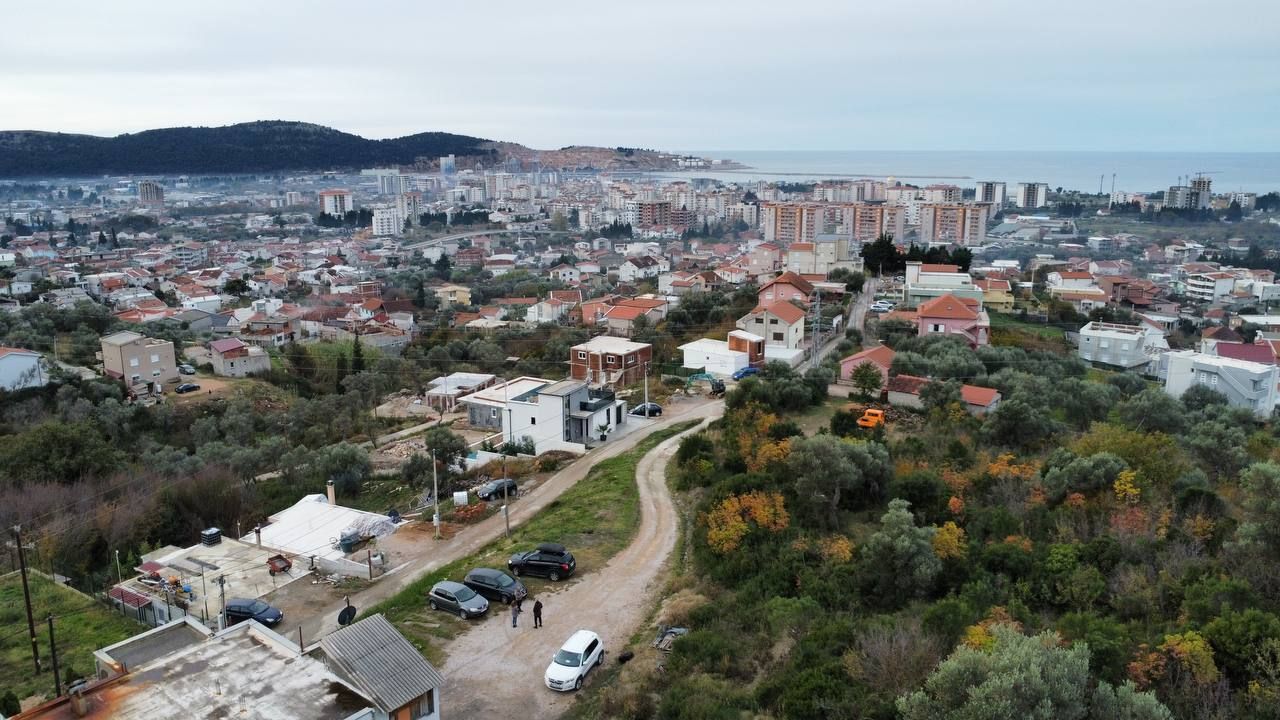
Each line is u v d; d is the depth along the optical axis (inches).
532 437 2613.2
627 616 1475.1
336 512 2017.7
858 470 1780.3
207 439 3299.7
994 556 1467.8
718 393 3085.6
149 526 2162.9
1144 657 1082.7
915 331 3730.3
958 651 1015.6
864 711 1030.4
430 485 2400.3
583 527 1862.7
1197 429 2305.6
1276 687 993.5
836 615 1344.7
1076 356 3718.0
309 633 1478.8
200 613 1572.3
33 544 2009.1
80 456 2573.8
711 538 1642.5
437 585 1523.1
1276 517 1371.8
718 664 1235.9
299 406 3624.5
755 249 7204.7
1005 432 2230.6
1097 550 1467.8
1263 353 3521.2
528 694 1244.5
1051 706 885.2
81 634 1533.0
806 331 3914.9
